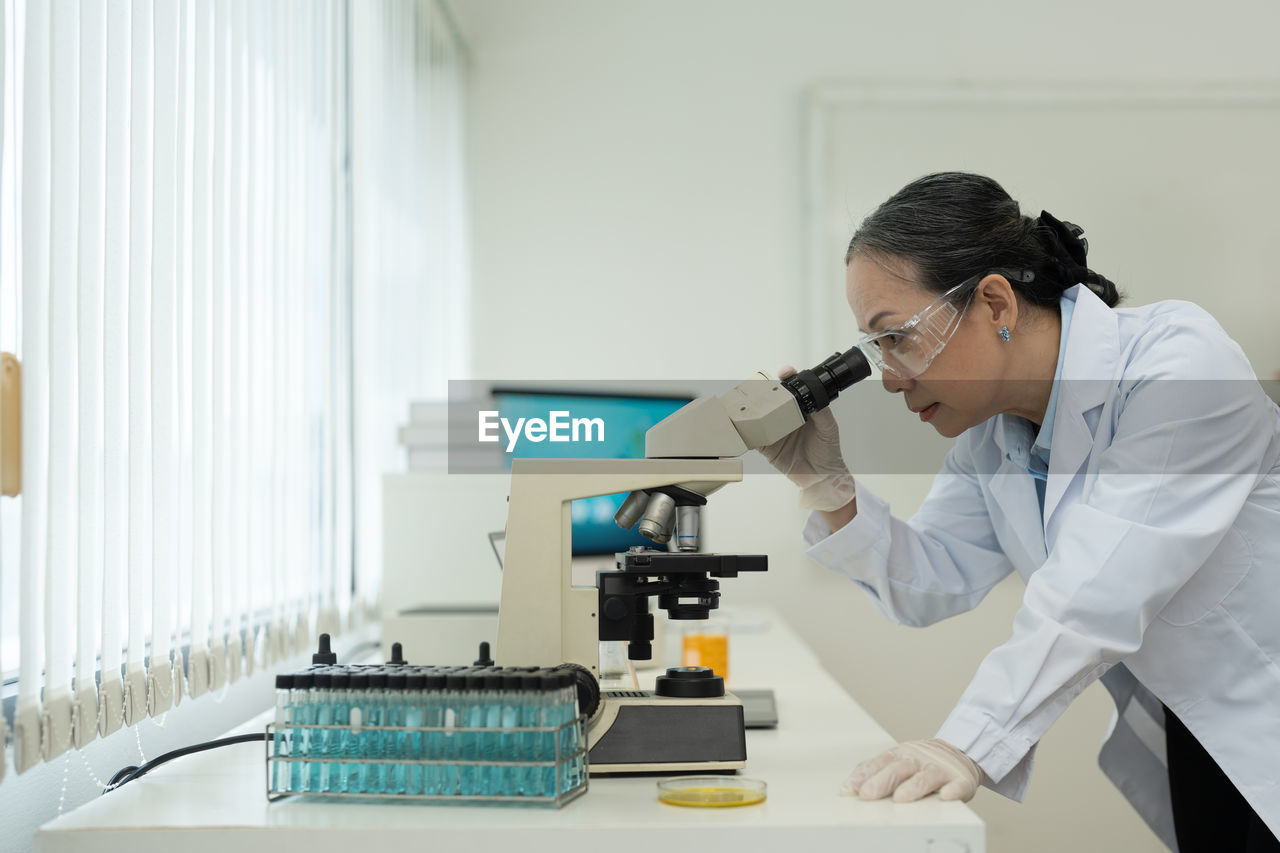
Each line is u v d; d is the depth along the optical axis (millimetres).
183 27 1509
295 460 1966
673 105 3324
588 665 1182
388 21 2545
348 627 2230
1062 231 1375
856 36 3324
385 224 2510
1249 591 1244
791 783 1075
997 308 1288
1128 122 3217
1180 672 1276
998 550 1614
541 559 1190
